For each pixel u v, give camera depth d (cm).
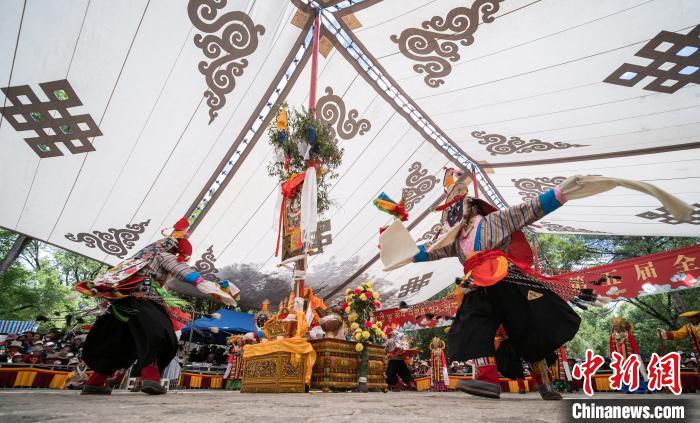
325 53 675
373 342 493
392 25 568
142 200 733
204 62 595
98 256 811
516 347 224
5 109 544
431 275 1313
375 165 894
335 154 527
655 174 712
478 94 641
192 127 663
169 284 278
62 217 715
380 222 1027
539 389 241
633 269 757
